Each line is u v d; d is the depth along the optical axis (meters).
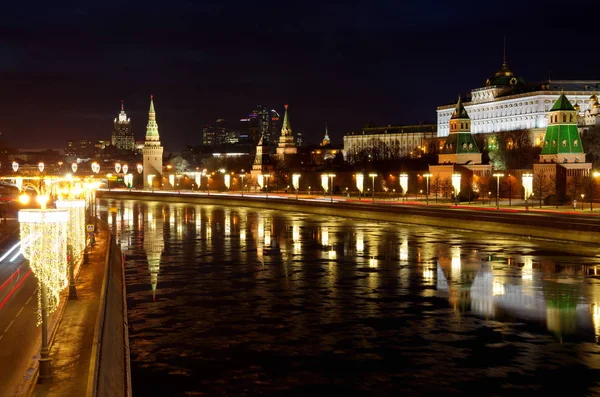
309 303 65.38
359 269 83.38
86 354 40.12
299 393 42.53
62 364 38.25
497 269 80.88
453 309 62.34
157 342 52.75
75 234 66.38
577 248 95.44
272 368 46.78
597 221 103.69
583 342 51.72
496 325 56.69
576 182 174.12
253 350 50.66
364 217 149.62
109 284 62.59
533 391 42.22
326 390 42.91
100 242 96.12
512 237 109.19
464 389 42.66
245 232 127.69
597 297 66.00
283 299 67.19
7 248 99.62
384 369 46.28
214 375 45.62
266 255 96.62
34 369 39.41
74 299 55.38
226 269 85.00
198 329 56.34
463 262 86.38
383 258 91.50
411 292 69.62
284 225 139.88
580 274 76.81
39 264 35.75
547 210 142.75
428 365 47.00
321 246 105.06
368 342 52.31
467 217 120.69
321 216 162.50
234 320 59.16
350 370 46.22
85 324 47.31
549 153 189.00
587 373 45.09
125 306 63.31
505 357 48.44
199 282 76.31
